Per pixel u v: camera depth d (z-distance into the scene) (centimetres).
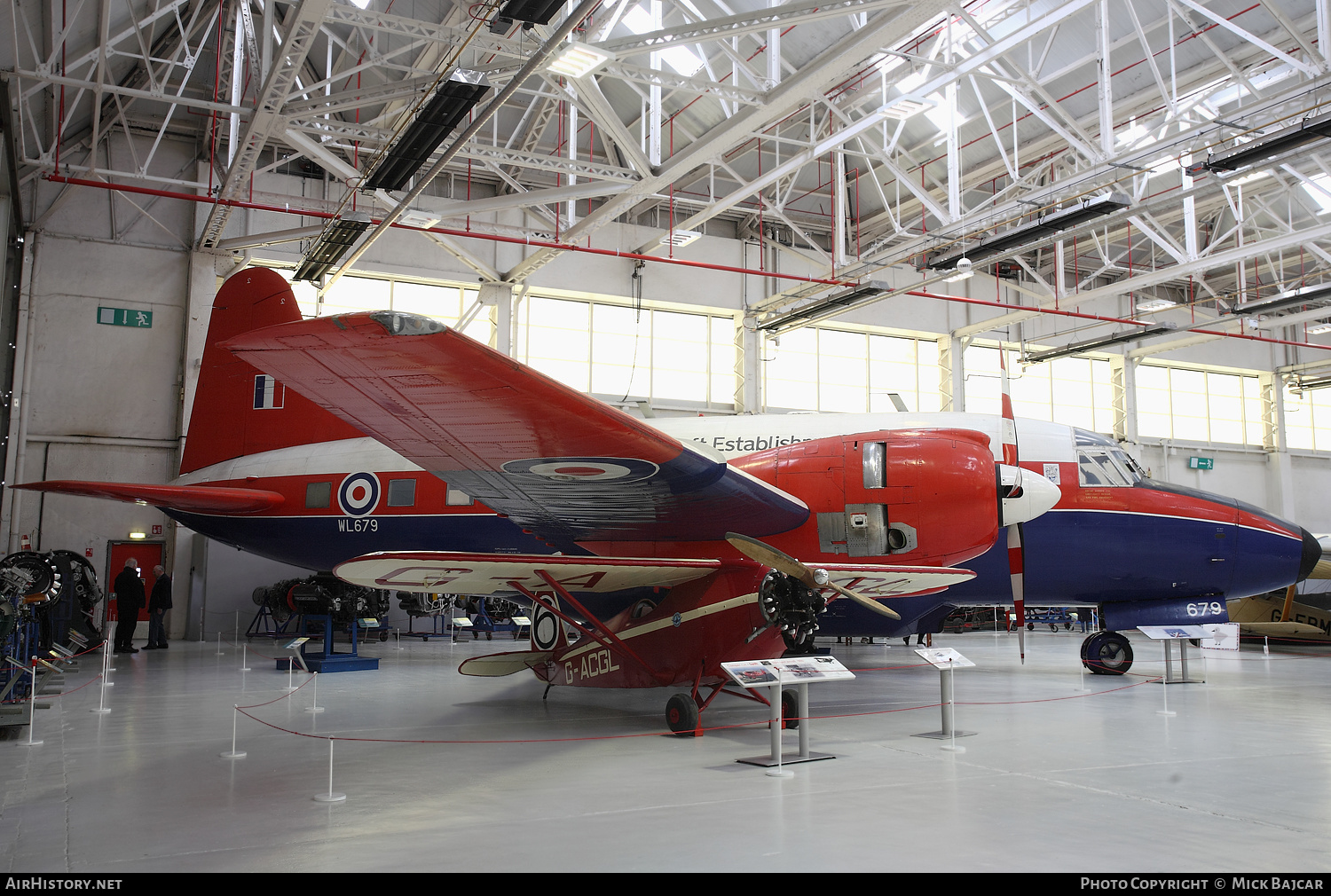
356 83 1848
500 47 1189
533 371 563
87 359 1844
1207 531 1079
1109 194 1408
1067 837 409
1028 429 1119
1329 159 1878
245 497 1276
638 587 880
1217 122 1352
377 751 651
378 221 1497
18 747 651
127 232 1898
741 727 772
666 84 1244
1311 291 2006
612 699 970
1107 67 1485
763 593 732
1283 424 2986
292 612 1711
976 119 1972
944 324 2566
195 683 1072
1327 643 1659
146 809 466
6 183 1392
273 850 390
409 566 699
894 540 846
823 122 1689
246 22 1441
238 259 1942
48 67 1278
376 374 568
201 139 1936
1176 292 2908
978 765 594
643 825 435
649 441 677
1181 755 625
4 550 1736
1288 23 1292
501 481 802
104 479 1838
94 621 1747
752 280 2373
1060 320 2728
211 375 1426
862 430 1100
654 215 2348
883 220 2389
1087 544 1079
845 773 568
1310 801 482
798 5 1058
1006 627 2464
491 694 1008
